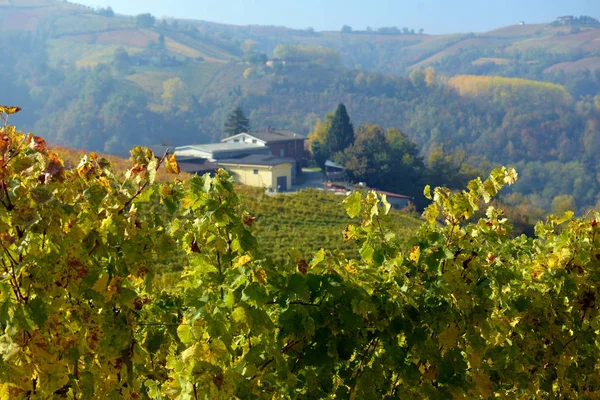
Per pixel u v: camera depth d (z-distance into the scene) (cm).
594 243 651
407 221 5200
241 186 6041
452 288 491
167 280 1831
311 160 12388
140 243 441
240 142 11538
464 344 523
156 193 462
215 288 437
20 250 365
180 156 9494
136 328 516
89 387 405
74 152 5084
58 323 392
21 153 392
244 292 399
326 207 5316
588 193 19938
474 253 521
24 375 363
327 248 3769
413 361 512
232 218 434
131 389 447
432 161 11662
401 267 485
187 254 468
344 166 10806
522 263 682
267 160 9294
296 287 428
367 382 466
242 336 460
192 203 443
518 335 608
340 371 478
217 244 441
